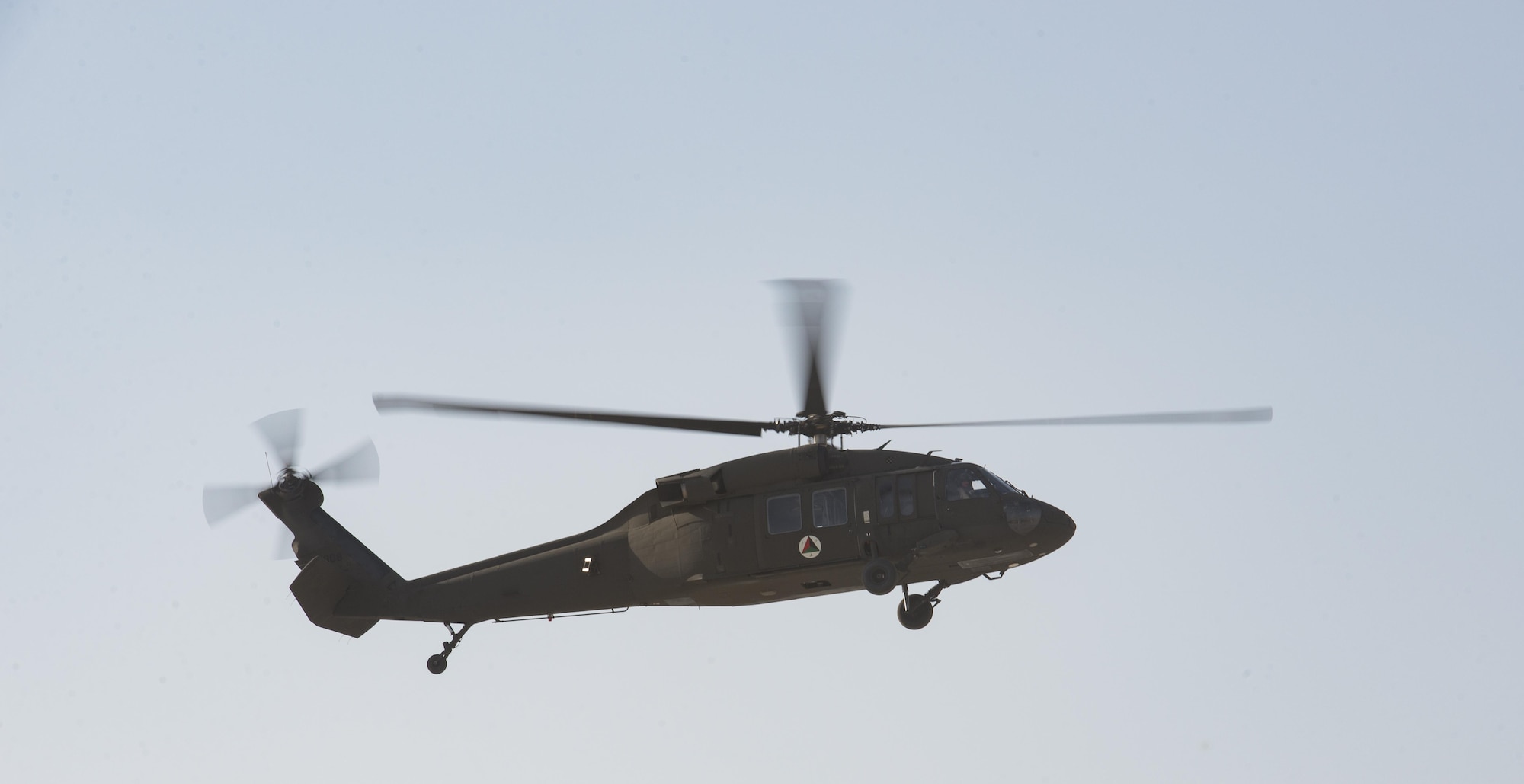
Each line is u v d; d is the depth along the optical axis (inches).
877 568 3282.5
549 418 3198.8
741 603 3550.7
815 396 3314.5
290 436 3932.1
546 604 3627.0
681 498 3464.6
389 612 3779.5
